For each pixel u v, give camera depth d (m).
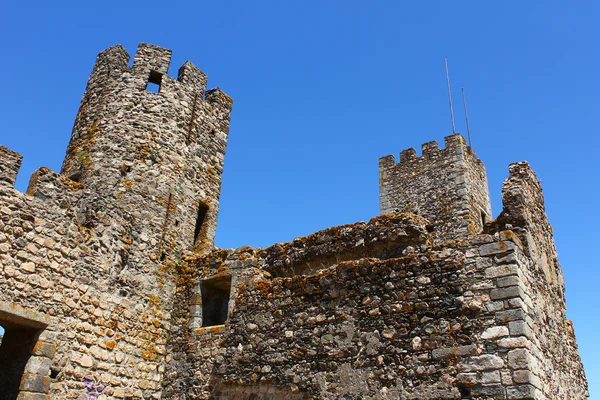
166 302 13.41
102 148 13.70
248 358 11.69
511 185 11.18
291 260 12.87
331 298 11.05
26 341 10.30
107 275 12.02
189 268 13.89
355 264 10.99
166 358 12.92
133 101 14.62
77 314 11.04
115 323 11.86
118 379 11.58
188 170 15.02
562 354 11.01
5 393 9.98
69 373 10.55
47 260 10.75
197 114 15.98
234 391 11.59
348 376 10.10
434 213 26.12
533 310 9.58
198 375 12.25
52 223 11.10
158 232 13.65
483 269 9.48
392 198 28.08
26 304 10.12
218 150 16.45
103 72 15.31
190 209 14.77
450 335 9.30
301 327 11.23
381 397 9.53
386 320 10.10
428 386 9.15
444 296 9.66
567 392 10.62
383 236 11.74
